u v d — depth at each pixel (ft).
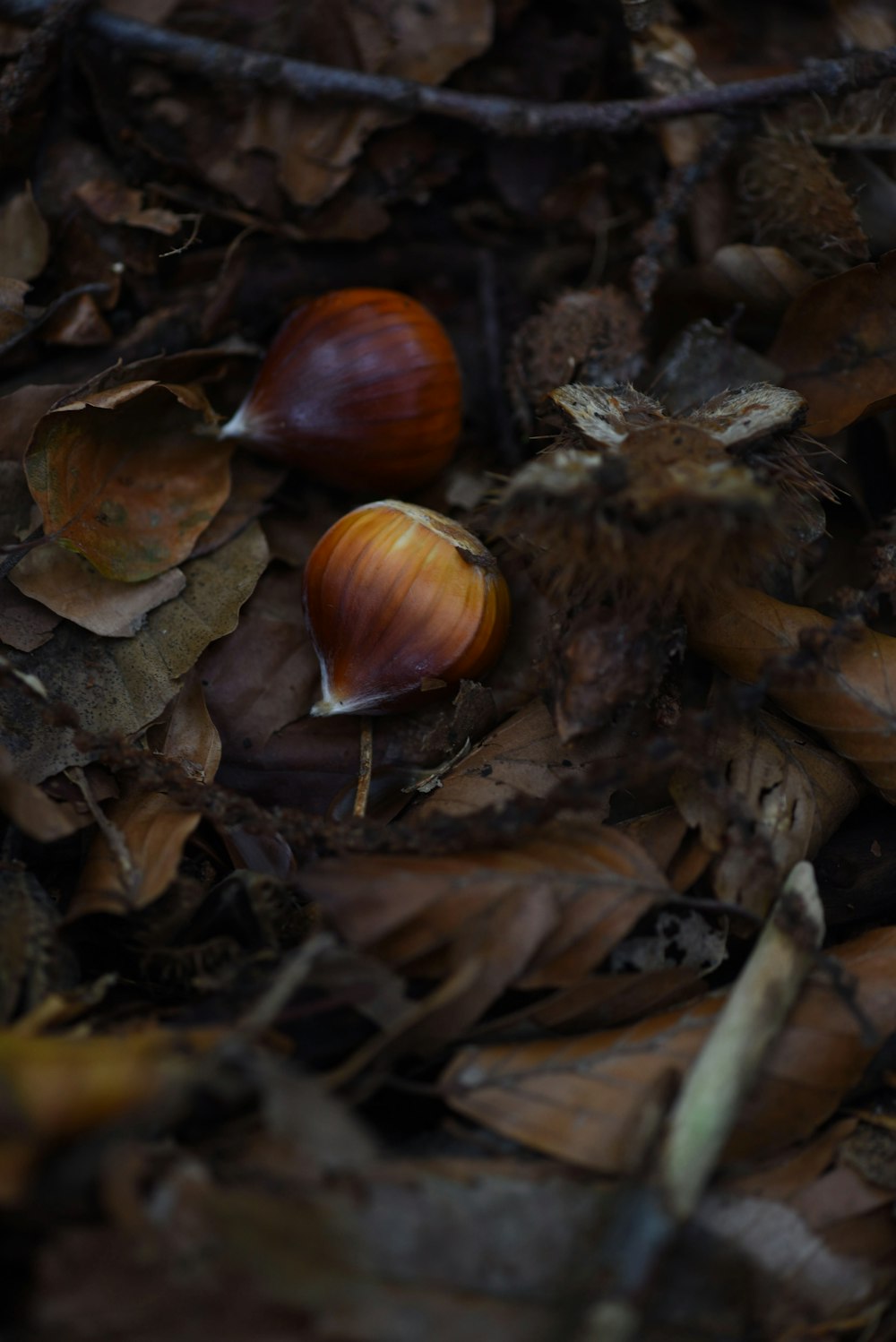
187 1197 0.68
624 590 0.76
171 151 0.88
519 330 0.89
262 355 0.89
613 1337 0.67
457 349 0.91
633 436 0.77
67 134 0.88
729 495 0.72
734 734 0.79
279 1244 0.67
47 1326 0.67
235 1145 0.70
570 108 0.88
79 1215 0.68
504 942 0.73
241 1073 0.69
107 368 0.86
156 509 0.84
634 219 0.92
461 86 0.91
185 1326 0.67
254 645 0.84
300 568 0.87
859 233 0.87
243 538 0.85
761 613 0.80
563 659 0.77
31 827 0.75
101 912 0.77
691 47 0.91
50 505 0.81
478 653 0.82
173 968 0.76
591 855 0.75
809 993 0.74
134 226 0.87
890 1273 0.72
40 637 0.81
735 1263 0.71
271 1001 0.71
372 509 0.83
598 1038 0.73
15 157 0.88
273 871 0.79
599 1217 0.70
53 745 0.79
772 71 0.92
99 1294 0.67
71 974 0.75
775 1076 0.73
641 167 0.92
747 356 0.86
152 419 0.84
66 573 0.82
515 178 0.91
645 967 0.76
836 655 0.78
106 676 0.81
